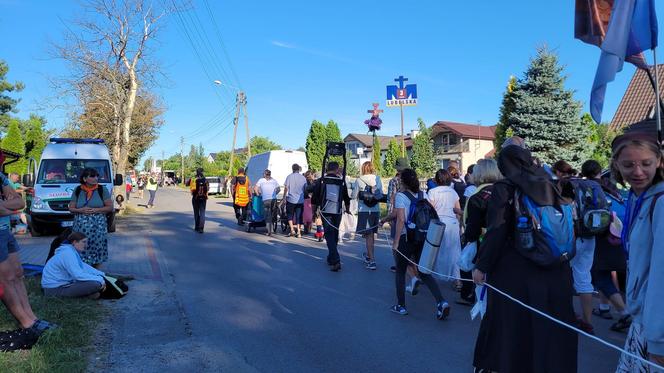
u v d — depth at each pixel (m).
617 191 5.57
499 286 3.38
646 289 2.63
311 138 42.59
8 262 4.61
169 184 79.94
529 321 3.28
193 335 5.41
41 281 6.44
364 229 9.27
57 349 4.52
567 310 3.30
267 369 4.55
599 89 4.74
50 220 12.84
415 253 6.39
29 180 13.45
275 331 5.62
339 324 5.91
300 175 13.98
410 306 6.70
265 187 14.27
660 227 2.50
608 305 6.10
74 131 28.58
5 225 4.63
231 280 8.19
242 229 15.70
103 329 5.43
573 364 3.25
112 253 10.50
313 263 9.80
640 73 24.73
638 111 23.05
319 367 4.63
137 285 7.54
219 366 4.58
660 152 2.67
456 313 6.40
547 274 3.28
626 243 2.89
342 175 9.77
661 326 2.46
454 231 6.64
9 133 30.25
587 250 5.38
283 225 15.19
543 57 22.38
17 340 4.50
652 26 4.73
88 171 7.53
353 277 8.52
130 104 21.97
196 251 11.15
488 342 3.43
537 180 3.27
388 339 5.41
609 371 4.54
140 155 39.53
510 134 22.73
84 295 6.34
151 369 4.46
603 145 23.50
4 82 44.25
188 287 7.64
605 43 4.69
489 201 3.43
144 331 5.48
